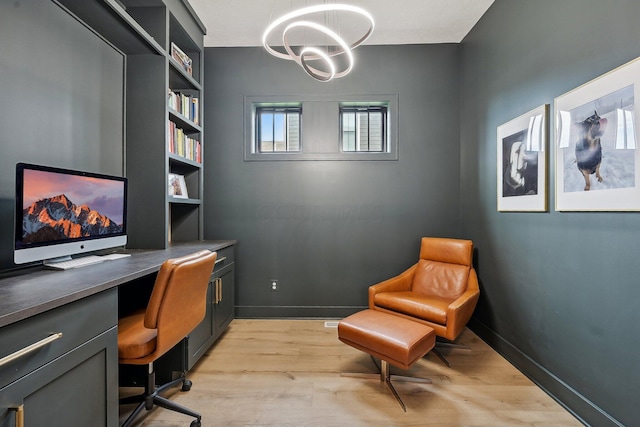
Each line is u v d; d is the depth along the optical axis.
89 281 1.12
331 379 1.92
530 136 1.92
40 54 1.48
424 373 2.00
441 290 2.54
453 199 3.02
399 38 2.89
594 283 1.48
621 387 1.34
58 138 1.60
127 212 2.03
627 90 1.30
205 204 3.05
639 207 1.25
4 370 0.76
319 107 3.03
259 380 1.91
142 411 1.62
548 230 1.80
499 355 2.28
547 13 1.80
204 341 2.10
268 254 3.05
